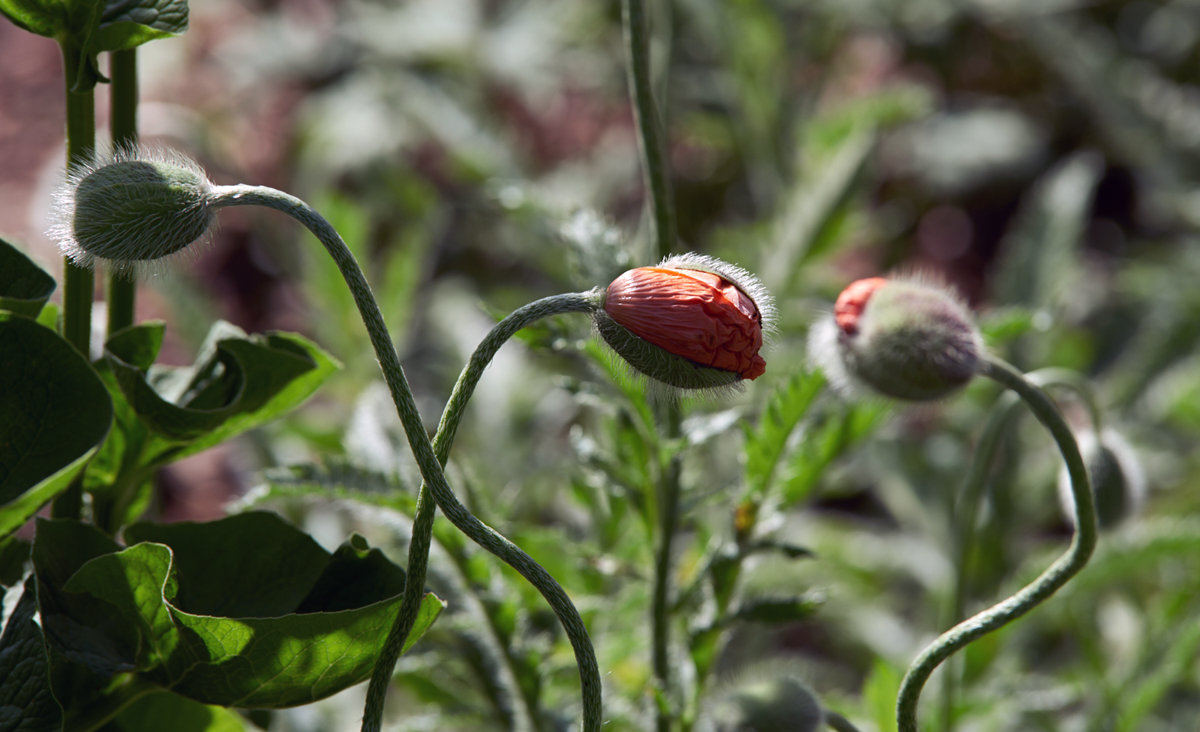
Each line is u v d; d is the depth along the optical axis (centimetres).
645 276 59
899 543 114
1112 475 73
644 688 72
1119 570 85
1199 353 117
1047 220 119
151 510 72
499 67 148
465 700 76
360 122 145
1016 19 144
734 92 136
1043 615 96
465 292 136
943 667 75
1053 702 84
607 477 67
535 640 71
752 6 125
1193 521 88
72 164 59
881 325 65
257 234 150
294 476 66
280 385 61
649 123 65
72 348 58
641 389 65
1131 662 86
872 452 115
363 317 57
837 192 108
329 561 60
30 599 58
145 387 60
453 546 68
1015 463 99
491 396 108
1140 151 139
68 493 60
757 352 60
